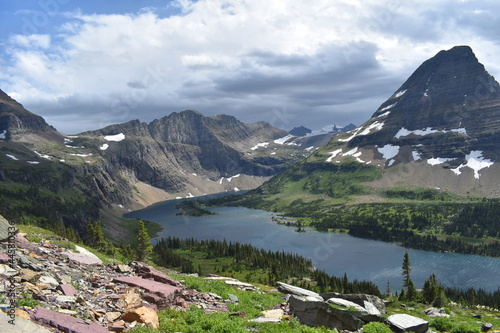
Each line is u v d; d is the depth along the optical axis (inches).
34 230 1450.5
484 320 1652.3
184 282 1135.0
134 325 637.9
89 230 4259.4
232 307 987.3
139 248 4055.1
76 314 606.9
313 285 5049.2
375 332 920.9
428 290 3191.4
